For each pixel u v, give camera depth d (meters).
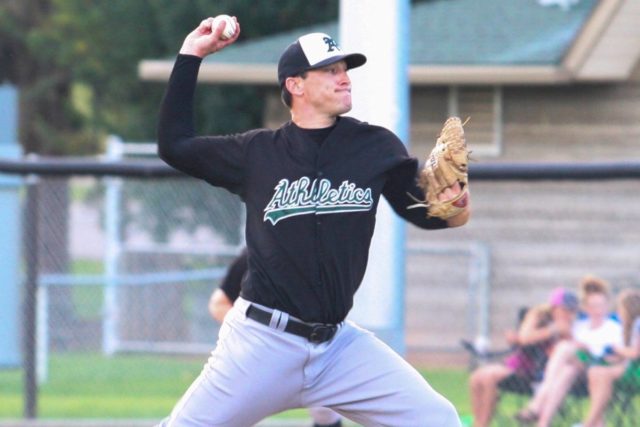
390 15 21.19
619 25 44.84
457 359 39.44
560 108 46.62
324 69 15.36
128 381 35.94
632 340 26.16
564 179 24.42
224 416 15.64
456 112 47.47
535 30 49.12
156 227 45.34
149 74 50.12
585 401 28.45
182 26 62.97
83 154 96.31
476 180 24.69
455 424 15.73
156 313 39.75
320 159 15.33
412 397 15.68
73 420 27.84
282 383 15.57
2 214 37.59
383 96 21.22
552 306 26.92
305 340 15.41
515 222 44.44
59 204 39.62
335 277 15.34
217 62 49.88
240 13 61.81
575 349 26.02
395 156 15.59
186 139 15.48
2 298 37.34
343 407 15.93
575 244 43.97
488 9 52.03
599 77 45.09
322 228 15.23
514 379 26.67
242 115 61.16
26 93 94.88
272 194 15.29
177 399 32.75
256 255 15.45
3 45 94.88
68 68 87.44
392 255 21.58
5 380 35.72
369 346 15.84
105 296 39.81
